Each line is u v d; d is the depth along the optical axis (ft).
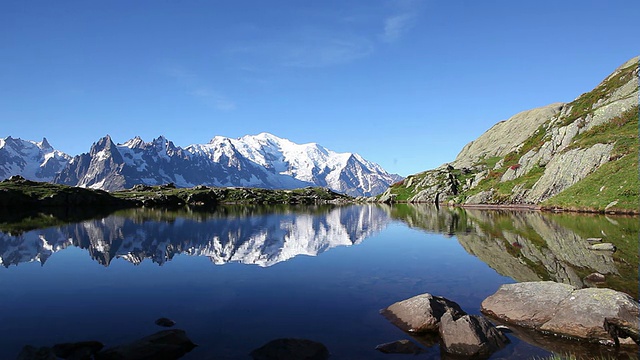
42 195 351.25
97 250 115.14
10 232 157.89
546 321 51.19
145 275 82.58
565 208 215.72
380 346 45.65
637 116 246.06
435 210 309.01
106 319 55.21
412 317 52.49
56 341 47.37
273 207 424.05
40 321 54.44
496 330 48.14
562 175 245.24
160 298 65.46
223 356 43.11
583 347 45.70
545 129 381.40
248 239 142.31
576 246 107.34
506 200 296.30
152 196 445.78
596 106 322.55
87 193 382.42
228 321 54.19
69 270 87.45
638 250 98.43
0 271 86.58
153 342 43.65
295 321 54.13
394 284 74.23
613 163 215.72
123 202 401.08
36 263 95.40
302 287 72.38
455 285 72.90
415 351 44.52
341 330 50.93
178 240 137.80
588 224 152.56
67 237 144.05
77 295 67.31
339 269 88.38
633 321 46.09
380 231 168.96
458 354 43.93
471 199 342.64
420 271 85.25
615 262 85.71
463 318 48.11
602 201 197.36
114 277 80.69
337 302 62.90
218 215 273.54
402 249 116.57
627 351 44.34
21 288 71.97
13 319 55.21
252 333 49.80
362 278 79.36
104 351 42.60
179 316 56.34
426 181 472.03
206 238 143.84
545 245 111.04
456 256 101.86
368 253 110.22
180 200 459.32
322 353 43.70
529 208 256.93
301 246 125.08
